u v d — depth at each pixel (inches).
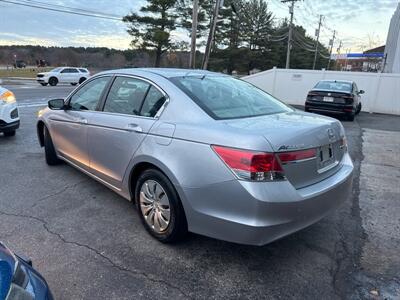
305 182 100.4
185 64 1713.8
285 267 107.8
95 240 120.0
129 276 101.0
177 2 1444.4
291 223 95.0
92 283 97.4
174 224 110.2
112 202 151.6
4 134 277.0
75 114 160.6
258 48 2194.9
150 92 125.7
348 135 350.3
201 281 99.8
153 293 94.2
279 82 695.1
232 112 114.1
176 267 105.9
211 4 1467.8
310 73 668.1
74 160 168.6
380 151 273.9
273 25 2226.9
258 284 99.3
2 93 260.5
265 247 119.0
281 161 92.3
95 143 145.2
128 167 126.4
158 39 1390.3
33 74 1488.7
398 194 173.5
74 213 140.3
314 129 104.8
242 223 92.1
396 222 141.3
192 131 103.1
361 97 631.8
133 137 122.2
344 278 103.2
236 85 140.4
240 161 91.0
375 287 99.6
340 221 141.3
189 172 101.3
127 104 133.7
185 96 115.3
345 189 115.9
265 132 95.0
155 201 117.1
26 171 190.2
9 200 151.4
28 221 132.3
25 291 59.3
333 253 116.7
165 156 108.3
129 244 117.8
